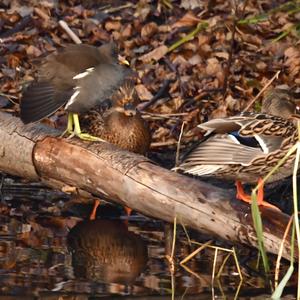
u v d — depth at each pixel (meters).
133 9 17.80
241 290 10.28
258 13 17.20
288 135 10.82
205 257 11.41
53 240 12.04
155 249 11.71
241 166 10.72
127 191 11.83
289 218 10.82
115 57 12.66
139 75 15.98
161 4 17.62
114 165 11.98
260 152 10.66
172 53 16.52
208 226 11.22
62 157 12.49
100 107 13.94
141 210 11.84
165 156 14.65
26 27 17.41
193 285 10.42
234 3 16.23
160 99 15.57
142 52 16.67
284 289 10.34
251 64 15.86
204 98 15.55
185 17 17.12
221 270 10.91
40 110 11.87
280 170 11.02
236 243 11.06
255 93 15.48
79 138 12.55
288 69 15.70
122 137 13.70
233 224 11.01
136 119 13.80
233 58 16.12
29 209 13.33
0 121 13.19
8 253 11.45
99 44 16.95
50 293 10.11
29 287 10.27
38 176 12.91
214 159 10.58
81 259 11.28
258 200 11.08
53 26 17.19
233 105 15.09
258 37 16.72
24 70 16.31
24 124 11.92
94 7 17.95
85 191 12.99
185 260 11.14
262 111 12.72
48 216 13.05
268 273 10.77
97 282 10.49
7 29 17.36
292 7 17.38
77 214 13.18
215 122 10.71
